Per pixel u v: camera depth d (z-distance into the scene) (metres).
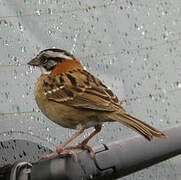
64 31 7.12
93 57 7.47
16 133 6.19
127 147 4.93
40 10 6.86
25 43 6.62
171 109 8.27
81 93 6.68
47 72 6.97
